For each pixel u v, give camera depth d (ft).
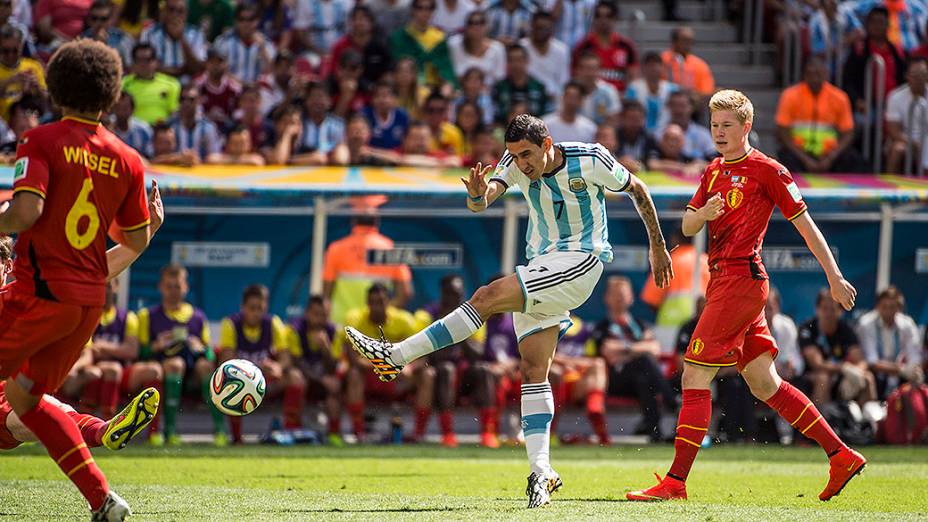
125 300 146.51
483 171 71.15
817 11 192.24
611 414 152.25
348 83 170.09
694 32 201.98
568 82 168.55
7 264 76.89
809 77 172.24
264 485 88.58
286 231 149.69
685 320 152.76
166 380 132.46
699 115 180.96
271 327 138.41
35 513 68.85
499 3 190.29
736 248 75.97
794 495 82.12
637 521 64.08
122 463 106.42
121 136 155.43
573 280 73.26
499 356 140.77
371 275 149.69
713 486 89.15
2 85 153.99
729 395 137.18
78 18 176.76
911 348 145.59
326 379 138.10
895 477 97.96
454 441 136.98
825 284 155.53
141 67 165.68
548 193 73.61
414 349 71.82
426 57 179.63
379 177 144.87
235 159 154.81
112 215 61.05
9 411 69.51
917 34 199.21
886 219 154.10
